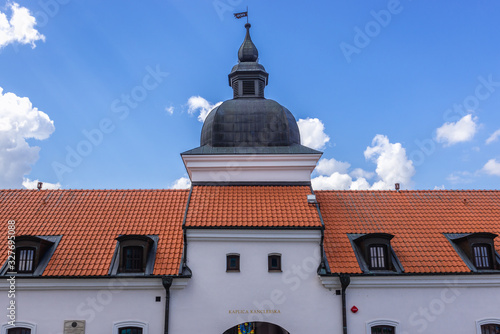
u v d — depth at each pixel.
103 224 23.70
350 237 23.11
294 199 23.80
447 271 21.11
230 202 23.44
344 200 26.36
